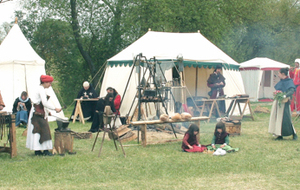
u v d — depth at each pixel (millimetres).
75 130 8797
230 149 5957
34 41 17609
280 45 26109
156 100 7711
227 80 11062
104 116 5867
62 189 4059
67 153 5965
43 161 5367
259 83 17656
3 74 10148
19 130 8758
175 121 6605
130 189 4031
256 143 6738
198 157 5574
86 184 4254
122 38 18469
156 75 8422
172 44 10664
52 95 10594
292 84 6961
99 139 7395
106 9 18188
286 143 6707
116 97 8711
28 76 10469
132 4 17844
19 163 5277
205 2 17688
